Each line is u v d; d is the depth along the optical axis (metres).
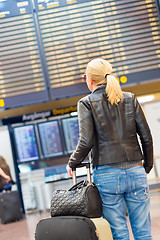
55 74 5.29
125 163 2.16
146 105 6.24
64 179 6.52
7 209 6.36
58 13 5.31
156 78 5.21
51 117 6.52
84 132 2.18
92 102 2.24
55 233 2.12
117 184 2.14
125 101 2.27
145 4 5.28
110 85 2.23
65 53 5.29
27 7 5.36
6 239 4.63
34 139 6.61
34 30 5.34
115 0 5.28
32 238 4.32
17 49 5.36
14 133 6.62
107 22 5.28
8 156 6.74
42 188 6.69
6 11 5.36
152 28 5.27
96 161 2.20
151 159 2.34
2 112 5.94
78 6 5.29
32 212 6.84
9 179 6.54
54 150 6.60
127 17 5.27
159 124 6.21
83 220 2.04
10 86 5.32
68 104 6.23
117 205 2.16
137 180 2.18
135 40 5.27
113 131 2.19
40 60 5.34
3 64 5.35
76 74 5.28
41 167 6.70
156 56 5.25
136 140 2.26
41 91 5.30
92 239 2.01
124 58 5.25
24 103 5.30
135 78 5.22
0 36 5.36
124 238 2.14
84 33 5.29
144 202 2.19
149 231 2.20
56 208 2.19
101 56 5.27
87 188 2.11
